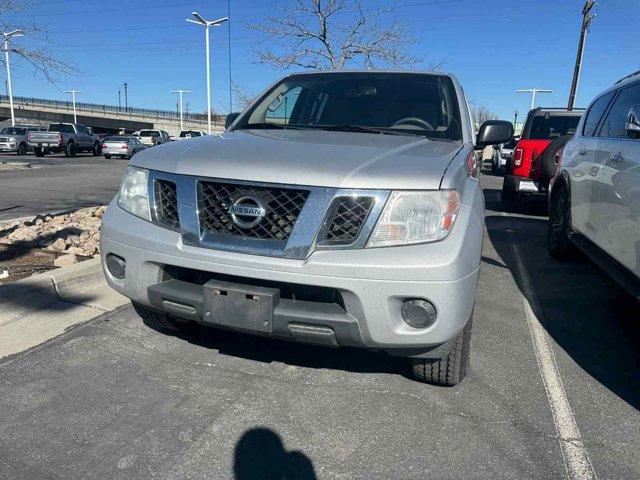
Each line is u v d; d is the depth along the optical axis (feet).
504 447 8.25
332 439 8.36
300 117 13.29
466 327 9.06
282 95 14.15
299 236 8.11
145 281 9.24
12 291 13.25
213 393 9.59
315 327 8.27
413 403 9.44
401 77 13.94
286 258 8.16
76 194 36.76
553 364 11.15
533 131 33.68
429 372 9.67
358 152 9.07
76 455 7.81
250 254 8.32
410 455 8.02
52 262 16.96
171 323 11.19
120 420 8.69
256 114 13.69
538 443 8.37
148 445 8.09
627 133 13.20
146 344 11.41
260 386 9.88
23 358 10.61
